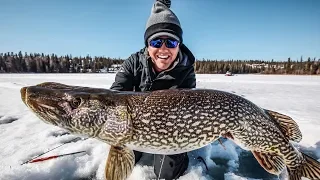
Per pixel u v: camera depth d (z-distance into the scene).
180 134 0.65
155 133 0.65
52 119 0.65
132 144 0.66
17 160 0.92
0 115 1.63
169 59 0.85
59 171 0.86
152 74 0.91
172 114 0.64
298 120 1.46
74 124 0.65
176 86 0.90
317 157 0.98
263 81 6.75
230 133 0.68
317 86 4.80
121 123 0.64
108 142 0.66
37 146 1.06
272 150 0.69
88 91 0.67
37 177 0.82
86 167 0.90
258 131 0.67
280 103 2.25
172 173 0.84
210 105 0.66
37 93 0.63
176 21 0.86
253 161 1.00
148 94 0.67
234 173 0.90
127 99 0.66
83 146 1.05
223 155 1.04
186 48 0.96
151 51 0.85
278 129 0.70
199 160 0.97
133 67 0.95
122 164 0.65
